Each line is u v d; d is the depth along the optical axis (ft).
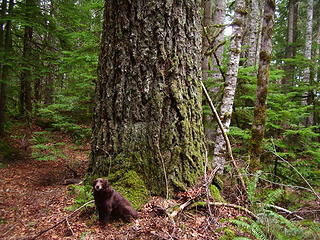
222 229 12.20
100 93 17.02
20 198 18.67
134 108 15.87
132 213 13.20
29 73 43.21
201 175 16.22
